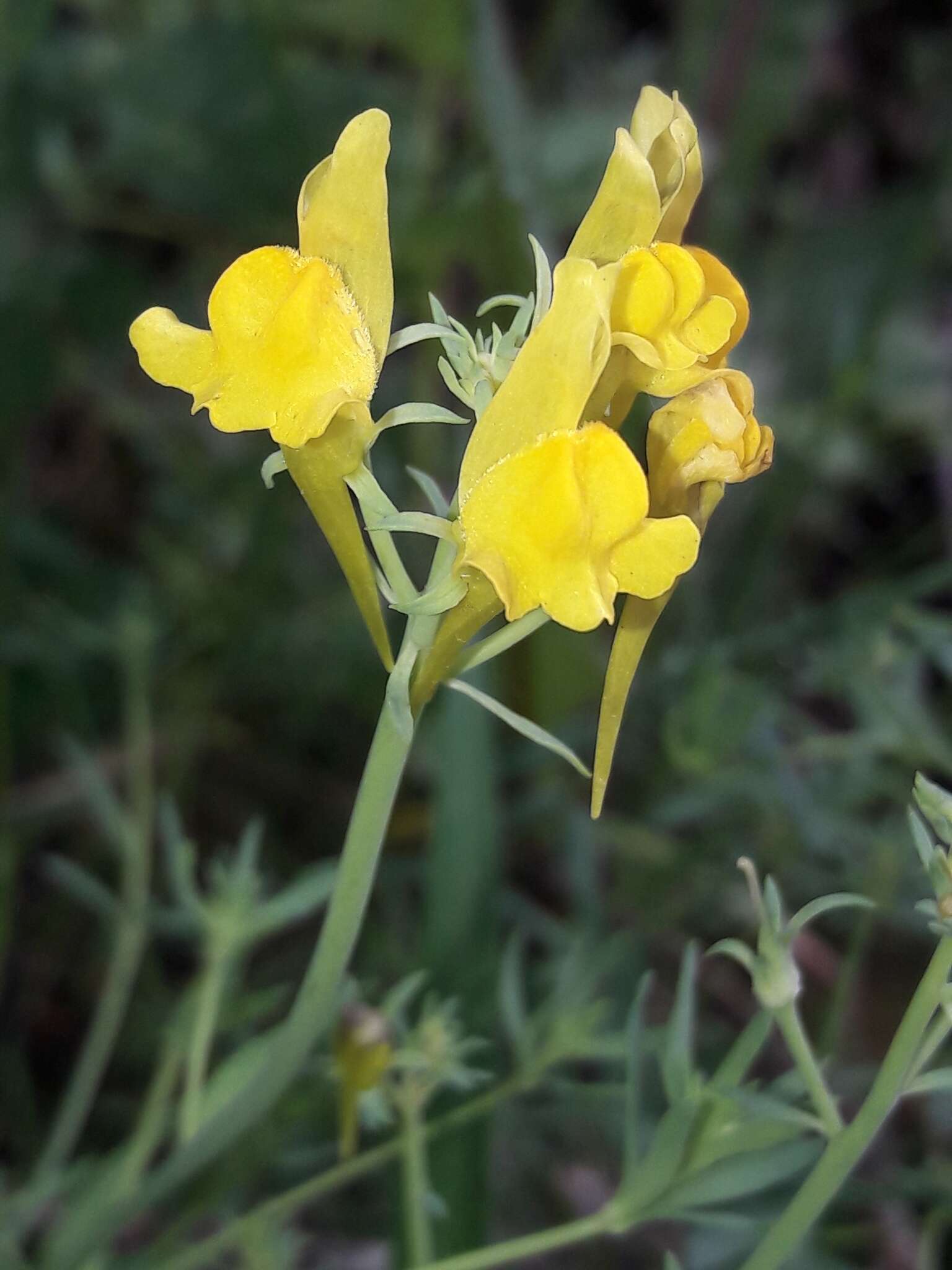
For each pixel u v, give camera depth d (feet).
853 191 0.93
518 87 0.67
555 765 0.64
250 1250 0.41
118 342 0.79
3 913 0.54
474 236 0.66
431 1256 0.44
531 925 0.55
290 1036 0.33
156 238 0.80
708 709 0.54
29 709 0.65
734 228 0.82
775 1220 0.37
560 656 0.60
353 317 0.29
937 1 0.95
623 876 0.62
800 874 0.60
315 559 0.74
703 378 0.29
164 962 0.64
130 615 0.58
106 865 0.63
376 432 0.29
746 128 0.80
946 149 0.77
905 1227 0.51
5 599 0.63
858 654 0.55
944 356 0.82
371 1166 0.42
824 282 0.81
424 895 0.49
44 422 0.79
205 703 0.66
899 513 0.83
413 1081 0.40
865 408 0.80
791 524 0.79
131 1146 0.44
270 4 0.71
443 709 0.47
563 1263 0.53
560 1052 0.42
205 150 0.73
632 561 0.28
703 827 0.62
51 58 0.77
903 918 0.53
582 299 0.27
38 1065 0.58
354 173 0.29
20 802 0.62
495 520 0.28
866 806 0.65
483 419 0.28
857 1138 0.31
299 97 0.73
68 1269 0.38
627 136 0.29
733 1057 0.34
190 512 0.74
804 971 0.60
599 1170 0.54
